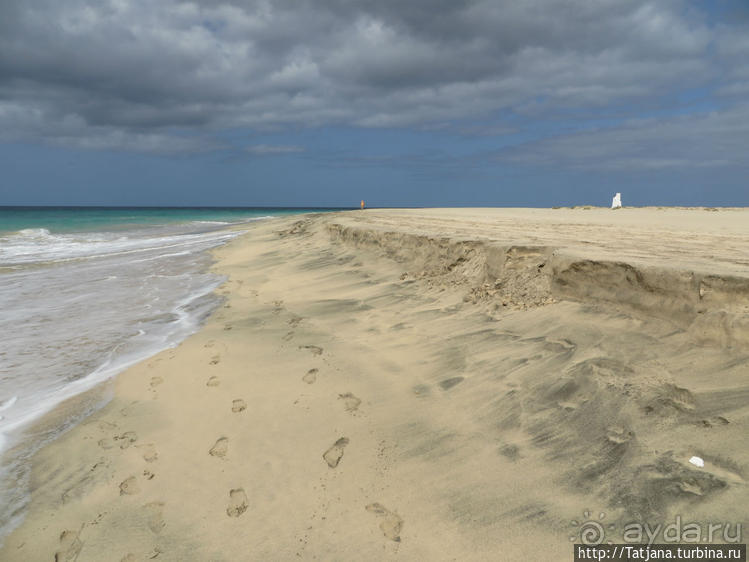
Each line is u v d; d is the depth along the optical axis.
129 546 2.48
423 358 4.56
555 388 3.32
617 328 3.81
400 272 8.38
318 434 3.45
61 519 2.69
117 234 25.02
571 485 2.45
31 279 10.59
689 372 2.93
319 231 16.02
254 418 3.74
